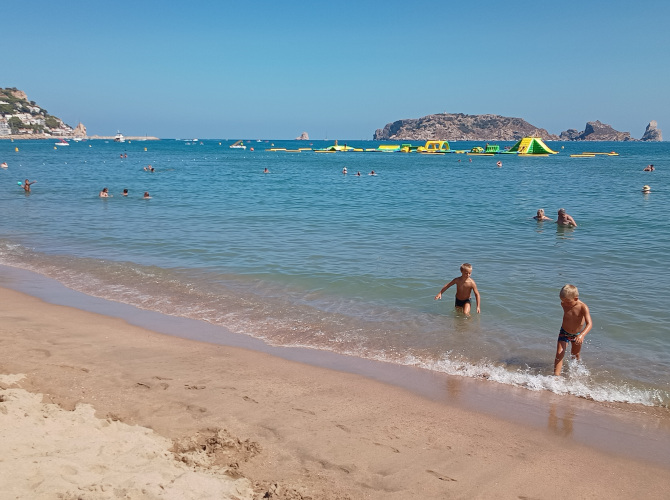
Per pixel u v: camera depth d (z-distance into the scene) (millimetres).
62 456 4496
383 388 6840
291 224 20234
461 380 7172
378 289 11406
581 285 11727
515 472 4973
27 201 26969
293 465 4902
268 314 9836
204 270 12930
